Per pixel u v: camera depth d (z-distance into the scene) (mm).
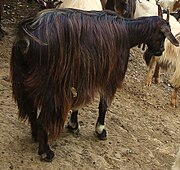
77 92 4828
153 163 5684
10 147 5309
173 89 8812
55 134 4875
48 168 5078
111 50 4941
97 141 5801
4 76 7168
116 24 5031
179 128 7086
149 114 7270
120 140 5996
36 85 4652
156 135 6547
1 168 4941
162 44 5547
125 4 8180
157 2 12352
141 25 5289
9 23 9492
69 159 5305
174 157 5965
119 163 5480
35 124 5145
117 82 5277
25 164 5070
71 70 4680
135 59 9625
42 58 4535
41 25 4559
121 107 7137
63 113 4809
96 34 4801
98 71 4898
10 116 5953
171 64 8391
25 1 10820
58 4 7293
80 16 4758
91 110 6594
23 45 4512
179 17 11000
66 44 4594
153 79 8945
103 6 8781
